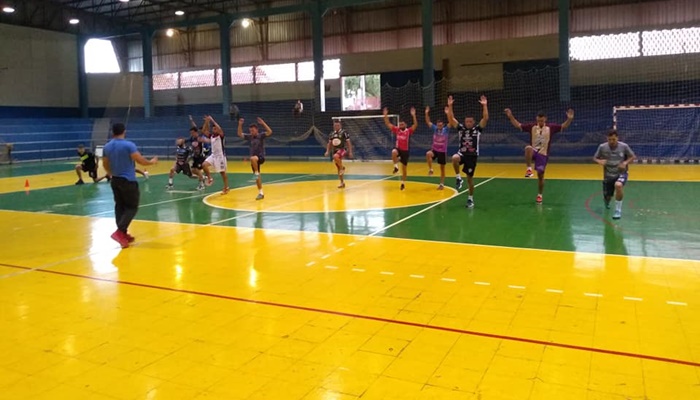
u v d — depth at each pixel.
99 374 4.05
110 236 9.12
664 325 4.70
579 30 26.94
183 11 33.91
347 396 3.62
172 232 9.37
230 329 4.88
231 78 35.12
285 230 9.32
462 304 5.38
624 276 6.17
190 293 5.94
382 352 4.30
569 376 3.81
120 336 4.77
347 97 32.53
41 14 34.31
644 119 23.27
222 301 5.65
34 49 33.88
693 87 25.06
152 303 5.63
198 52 36.31
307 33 33.09
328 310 5.30
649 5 25.66
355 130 28.08
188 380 3.92
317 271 6.70
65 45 35.62
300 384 3.82
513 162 23.41
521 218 9.95
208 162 14.70
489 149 24.25
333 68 32.78
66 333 4.86
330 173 19.75
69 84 35.97
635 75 25.97
